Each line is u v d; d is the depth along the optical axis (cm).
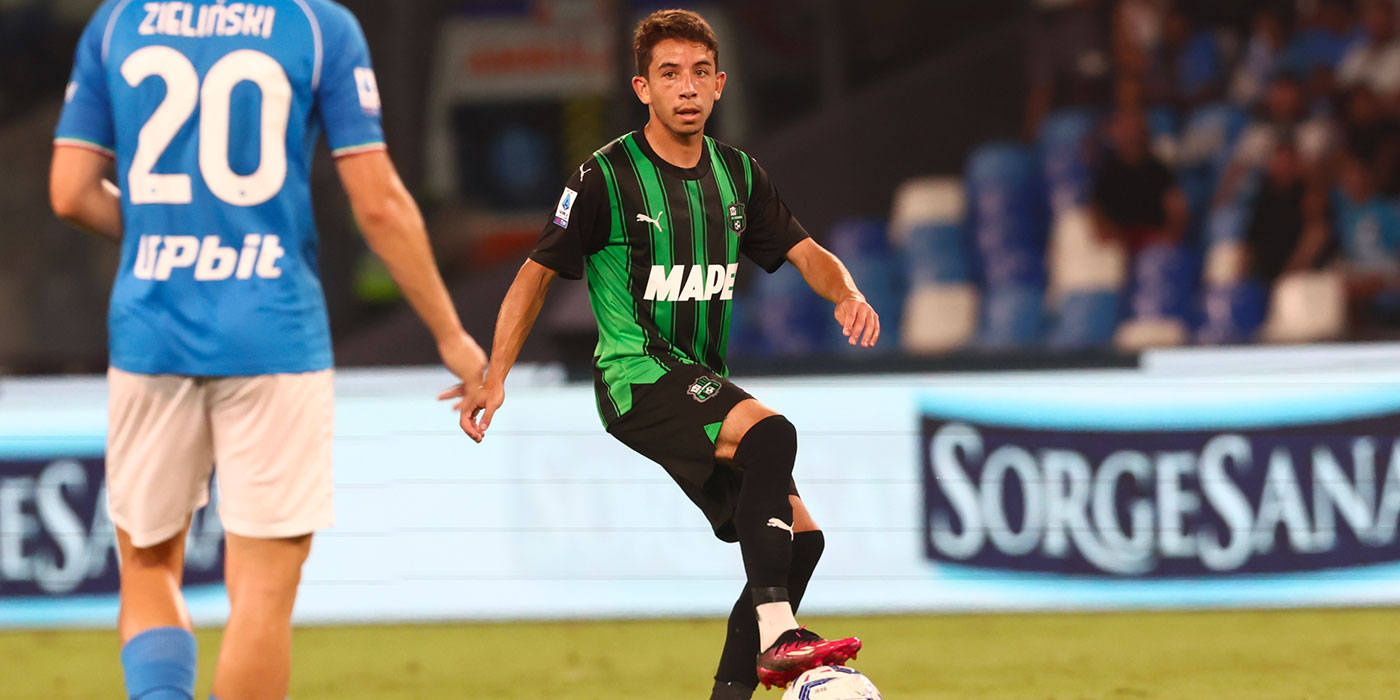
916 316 3269
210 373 948
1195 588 2111
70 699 1669
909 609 2134
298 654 1936
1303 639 1866
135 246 967
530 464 2188
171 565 1011
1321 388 2111
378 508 2194
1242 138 3203
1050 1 3391
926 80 3559
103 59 983
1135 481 2122
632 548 2169
